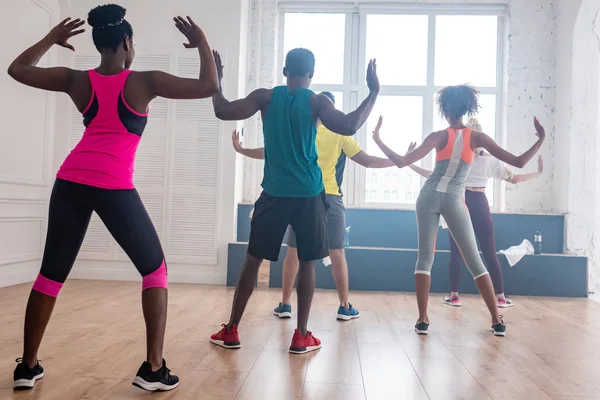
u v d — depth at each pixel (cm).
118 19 195
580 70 571
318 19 669
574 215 568
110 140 191
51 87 193
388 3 656
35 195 508
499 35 656
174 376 203
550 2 629
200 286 520
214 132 549
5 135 459
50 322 317
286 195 255
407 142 662
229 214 547
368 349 272
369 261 525
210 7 556
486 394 203
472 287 520
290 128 254
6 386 196
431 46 661
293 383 210
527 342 301
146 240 195
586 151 569
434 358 257
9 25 461
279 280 514
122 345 263
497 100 654
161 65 553
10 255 471
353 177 658
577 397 202
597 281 559
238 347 265
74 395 188
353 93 662
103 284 501
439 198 321
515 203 624
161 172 551
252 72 630
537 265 525
